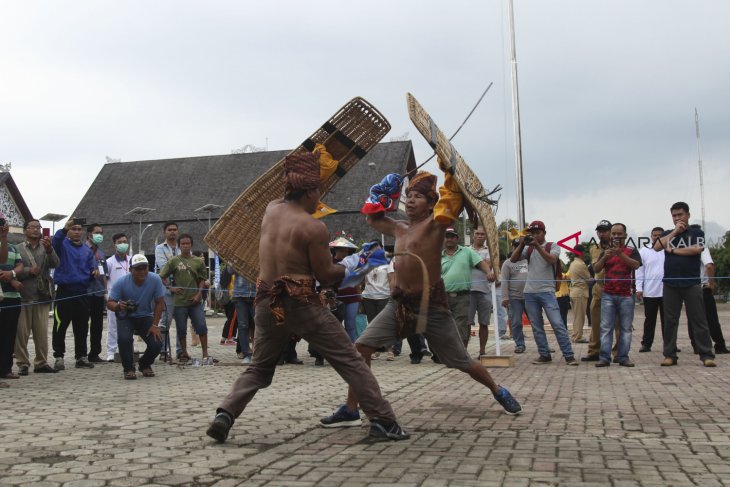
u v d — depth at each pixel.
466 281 10.70
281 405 6.81
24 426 5.62
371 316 11.90
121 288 9.16
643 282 12.20
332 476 4.03
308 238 4.94
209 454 4.62
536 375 9.09
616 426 5.48
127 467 4.27
